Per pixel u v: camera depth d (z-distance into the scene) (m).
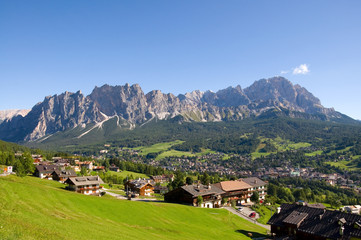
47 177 160.38
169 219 78.12
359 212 158.00
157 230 64.81
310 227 75.38
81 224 48.31
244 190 148.50
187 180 173.75
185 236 65.19
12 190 54.03
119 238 46.16
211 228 81.06
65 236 38.03
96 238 42.19
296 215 80.94
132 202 82.69
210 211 102.69
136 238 49.88
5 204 44.41
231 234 78.81
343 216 74.00
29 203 50.62
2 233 30.84
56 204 58.06
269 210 134.25
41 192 60.91
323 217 76.75
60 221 45.84
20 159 148.25
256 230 90.00
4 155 184.12
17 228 34.34
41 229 37.56
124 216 68.12
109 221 60.22
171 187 155.75
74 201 65.25
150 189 162.50
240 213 116.62
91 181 130.62
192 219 85.69
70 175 160.12
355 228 69.06
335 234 69.56
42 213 47.31
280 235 81.75
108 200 76.50
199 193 116.94
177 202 119.31
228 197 137.38
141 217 71.50
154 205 87.31
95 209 65.88
